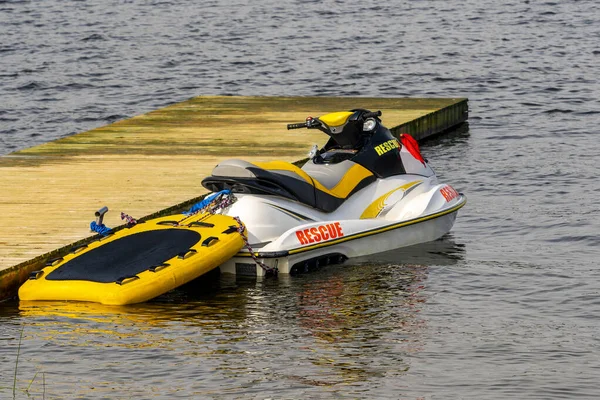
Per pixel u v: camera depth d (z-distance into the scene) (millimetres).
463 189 34438
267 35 82500
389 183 27297
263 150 36938
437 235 28109
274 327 21062
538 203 32156
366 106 47406
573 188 34062
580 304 22375
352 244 26078
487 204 32188
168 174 32438
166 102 57344
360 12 95375
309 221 25562
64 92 59625
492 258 26219
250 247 24266
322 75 64562
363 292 23453
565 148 41250
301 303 22656
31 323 21156
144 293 22219
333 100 49438
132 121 43750
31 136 48719
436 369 18797
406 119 43469
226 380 18281
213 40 80500
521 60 67562
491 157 39875
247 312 22016
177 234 24016
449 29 83625
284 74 65312
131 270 22688
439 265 25578
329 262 25828
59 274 22766
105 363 19047
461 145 42875
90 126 51188
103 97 58438
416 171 28172
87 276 22609
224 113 45781
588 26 83375
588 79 59750
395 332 20750
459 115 48281
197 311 22047
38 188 30438
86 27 88500
